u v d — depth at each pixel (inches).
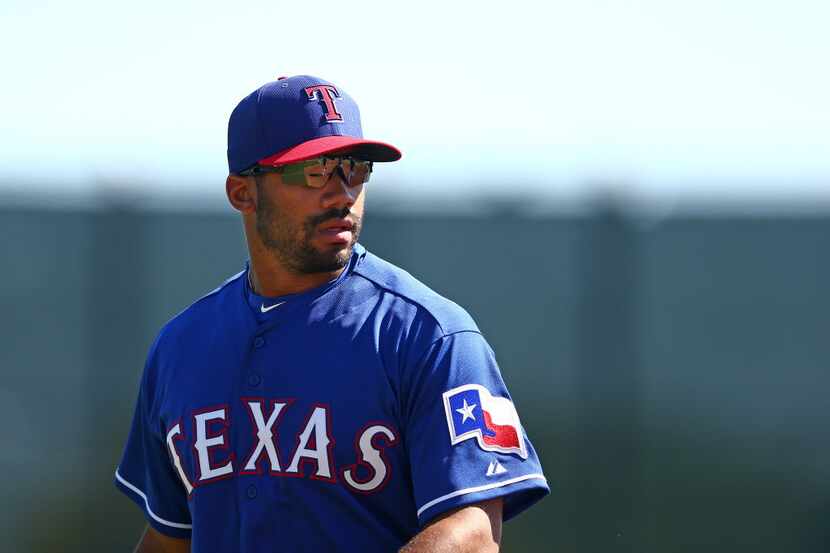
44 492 973.8
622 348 969.5
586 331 971.3
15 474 975.0
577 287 975.0
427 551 335.0
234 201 388.8
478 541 340.8
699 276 965.8
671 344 965.8
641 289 970.7
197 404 377.4
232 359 374.6
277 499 357.7
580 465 964.0
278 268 376.5
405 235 989.2
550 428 970.1
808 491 945.5
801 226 956.0
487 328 982.4
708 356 961.5
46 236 987.3
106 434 979.3
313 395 357.7
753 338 959.0
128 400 983.6
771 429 952.3
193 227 999.6
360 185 374.3
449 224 987.3
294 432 357.4
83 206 990.4
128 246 993.5
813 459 946.1
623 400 967.0
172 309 995.3
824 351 949.2
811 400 949.2
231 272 999.6
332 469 353.7
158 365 400.8
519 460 355.6
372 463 353.1
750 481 951.6
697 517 954.1
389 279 372.5
